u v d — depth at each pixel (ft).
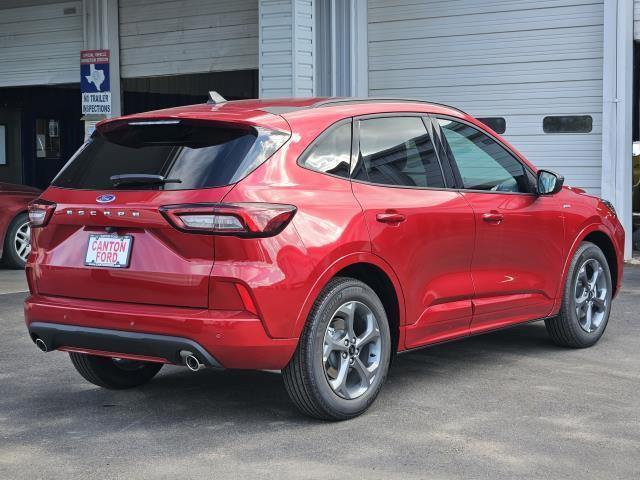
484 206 18.69
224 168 14.92
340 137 16.47
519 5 38.45
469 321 18.52
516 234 19.45
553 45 37.91
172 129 15.83
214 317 14.44
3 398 17.84
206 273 14.48
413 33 40.68
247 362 14.75
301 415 16.42
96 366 17.80
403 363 20.42
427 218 17.25
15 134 61.16
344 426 15.69
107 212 15.20
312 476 13.29
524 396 17.57
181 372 19.79
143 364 18.66
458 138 18.92
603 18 36.88
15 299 29.99
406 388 18.22
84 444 14.93
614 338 23.09
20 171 61.57
